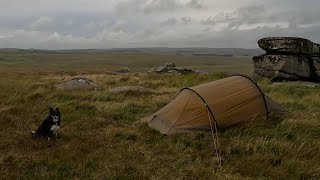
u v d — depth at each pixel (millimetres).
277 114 13008
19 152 9938
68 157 9461
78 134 11852
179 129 11992
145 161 9336
